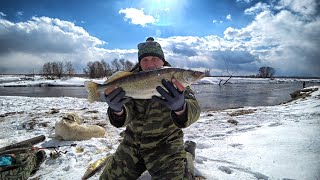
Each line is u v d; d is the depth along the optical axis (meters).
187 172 1.00
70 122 1.99
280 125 2.27
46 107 4.05
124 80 0.90
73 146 1.75
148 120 0.99
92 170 1.27
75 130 1.92
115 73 0.91
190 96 0.99
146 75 0.88
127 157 1.03
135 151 1.03
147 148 1.00
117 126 1.01
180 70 0.88
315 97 4.26
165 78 0.87
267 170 1.26
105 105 4.35
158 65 1.04
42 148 1.71
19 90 11.41
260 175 1.22
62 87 14.37
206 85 15.98
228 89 11.96
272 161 1.36
